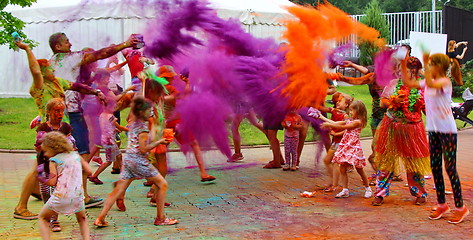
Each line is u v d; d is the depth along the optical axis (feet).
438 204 17.78
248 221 17.81
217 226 17.21
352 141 20.93
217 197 21.50
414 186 19.94
